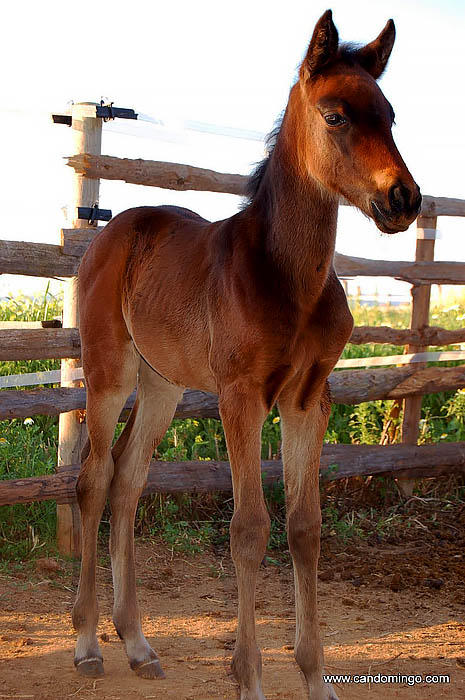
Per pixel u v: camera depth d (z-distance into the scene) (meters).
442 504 5.90
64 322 4.86
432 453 5.94
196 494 5.50
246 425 2.88
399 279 5.86
